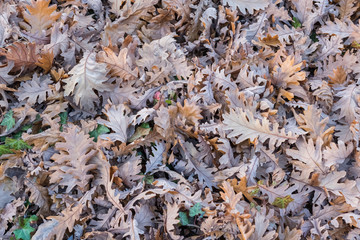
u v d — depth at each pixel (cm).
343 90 103
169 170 94
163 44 102
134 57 102
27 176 91
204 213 91
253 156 95
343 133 99
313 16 110
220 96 101
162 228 91
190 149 96
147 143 95
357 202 91
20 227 89
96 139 95
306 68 108
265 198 94
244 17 111
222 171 94
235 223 91
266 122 95
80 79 96
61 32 101
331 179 94
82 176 91
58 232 87
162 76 101
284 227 93
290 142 96
